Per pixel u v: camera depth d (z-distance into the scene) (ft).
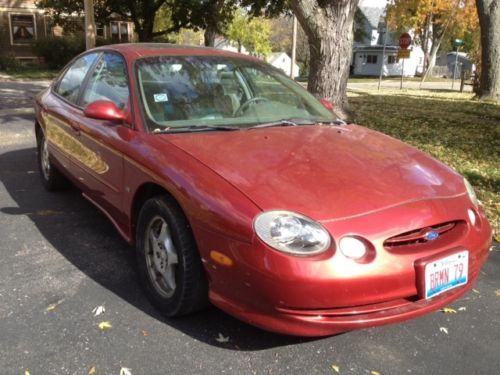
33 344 9.04
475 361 9.04
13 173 19.98
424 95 68.08
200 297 9.30
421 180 9.61
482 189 19.84
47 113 16.22
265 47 145.07
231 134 10.85
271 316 8.05
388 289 8.07
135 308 10.30
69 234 14.02
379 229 8.16
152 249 10.30
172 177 9.33
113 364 8.57
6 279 11.37
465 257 8.87
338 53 29.48
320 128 11.95
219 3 78.18
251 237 7.93
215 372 8.45
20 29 99.35
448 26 156.04
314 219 8.02
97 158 12.44
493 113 44.96
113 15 103.81
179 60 12.85
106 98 12.85
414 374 8.63
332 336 9.61
